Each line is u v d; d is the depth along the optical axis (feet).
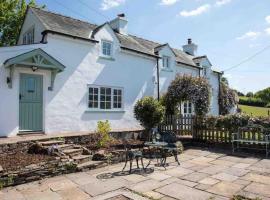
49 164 25.52
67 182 23.71
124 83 50.44
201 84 51.90
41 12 45.70
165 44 61.11
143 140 43.57
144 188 21.84
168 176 25.44
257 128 38.17
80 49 43.04
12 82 34.65
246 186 22.35
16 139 31.65
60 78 40.14
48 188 22.13
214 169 28.25
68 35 40.45
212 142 44.01
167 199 19.34
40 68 36.88
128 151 29.37
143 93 54.49
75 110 41.96
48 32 38.37
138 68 53.62
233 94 87.92
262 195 20.13
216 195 20.17
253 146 38.78
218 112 83.82
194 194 20.39
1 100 33.83
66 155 29.48
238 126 40.75
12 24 73.46
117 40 49.08
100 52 46.24
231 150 39.88
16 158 27.20
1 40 72.84
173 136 38.47
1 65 33.76
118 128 48.65
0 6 69.72
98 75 45.62
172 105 53.67
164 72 60.29
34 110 37.42
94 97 45.32
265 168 28.63
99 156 30.12
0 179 22.21
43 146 30.25
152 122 41.37
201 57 75.92
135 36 65.31
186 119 47.91
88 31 46.73
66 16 49.88
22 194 20.77
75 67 42.19
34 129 37.32
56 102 39.52
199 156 35.53
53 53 39.27
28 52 34.17
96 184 23.03
